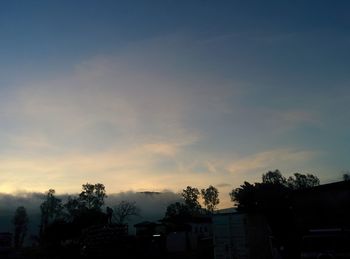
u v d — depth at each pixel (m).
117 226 43.12
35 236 88.19
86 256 43.22
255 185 52.16
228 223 26.38
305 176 88.00
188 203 110.62
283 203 42.16
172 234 60.50
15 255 56.41
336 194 27.34
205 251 42.19
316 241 19.52
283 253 26.16
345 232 19.42
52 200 104.25
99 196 101.44
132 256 42.22
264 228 26.00
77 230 67.88
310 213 27.94
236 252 25.69
